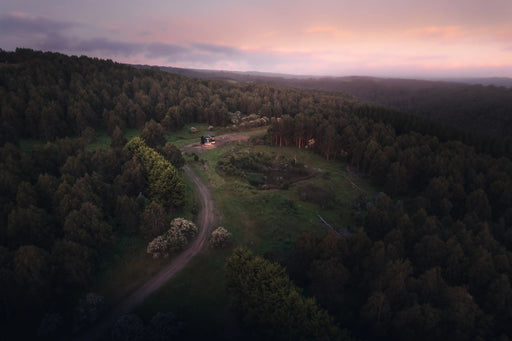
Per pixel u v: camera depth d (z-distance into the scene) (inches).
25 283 1464.1
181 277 1861.5
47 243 1849.2
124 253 2028.8
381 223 2151.8
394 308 1419.8
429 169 3186.5
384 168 3449.8
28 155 2755.9
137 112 5152.6
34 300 1482.5
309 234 1834.4
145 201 2503.7
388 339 1416.1
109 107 5241.1
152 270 1916.8
